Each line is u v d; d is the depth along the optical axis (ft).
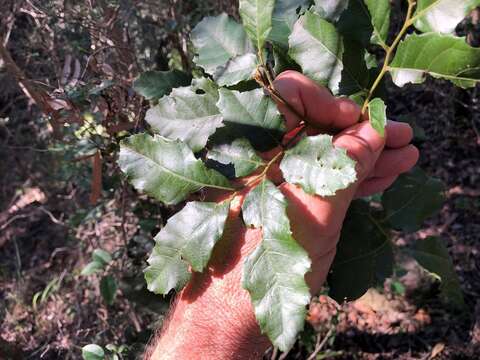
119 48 1.75
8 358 2.48
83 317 2.94
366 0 0.86
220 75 1.01
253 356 1.03
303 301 0.80
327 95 0.97
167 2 2.06
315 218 0.92
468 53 0.76
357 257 1.19
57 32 1.81
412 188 1.25
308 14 0.96
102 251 2.33
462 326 2.94
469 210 3.42
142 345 1.80
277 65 1.08
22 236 3.76
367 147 0.95
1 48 1.67
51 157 3.49
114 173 1.98
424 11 0.80
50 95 1.63
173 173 0.90
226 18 1.18
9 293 3.45
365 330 2.97
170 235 0.89
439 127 3.82
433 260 1.28
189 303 0.98
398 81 0.84
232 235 0.94
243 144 0.92
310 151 0.85
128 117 1.80
